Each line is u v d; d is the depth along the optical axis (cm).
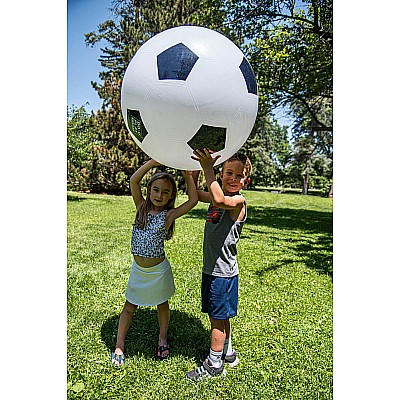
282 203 1731
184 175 297
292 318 364
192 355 297
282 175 3388
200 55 227
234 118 237
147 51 241
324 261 579
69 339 312
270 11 1041
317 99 1420
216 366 268
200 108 226
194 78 223
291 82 1180
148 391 254
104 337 319
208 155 246
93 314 358
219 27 1076
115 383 261
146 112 236
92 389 255
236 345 312
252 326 344
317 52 1084
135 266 293
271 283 465
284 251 643
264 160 3105
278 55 1118
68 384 258
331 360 290
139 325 339
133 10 1627
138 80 236
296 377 271
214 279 265
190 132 234
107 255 565
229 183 271
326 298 418
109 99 1591
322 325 350
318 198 2186
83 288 423
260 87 1182
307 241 755
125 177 1562
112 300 392
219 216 269
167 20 1478
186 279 459
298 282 471
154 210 295
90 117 1622
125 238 688
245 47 1174
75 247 614
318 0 972
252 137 2925
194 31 241
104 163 1561
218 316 264
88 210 1061
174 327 337
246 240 737
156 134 242
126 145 1576
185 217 991
